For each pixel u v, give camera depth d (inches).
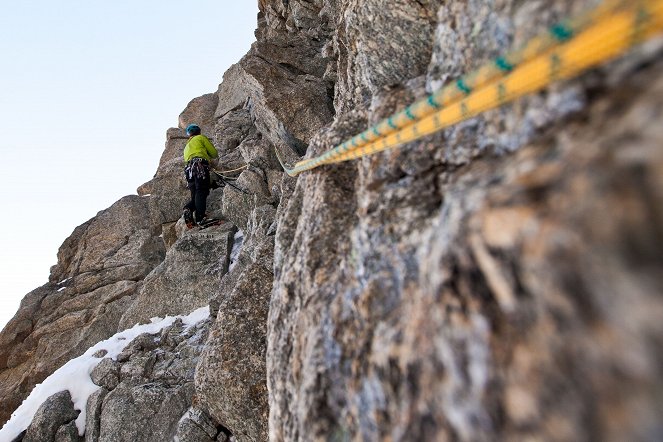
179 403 235.9
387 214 70.5
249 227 339.9
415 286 55.0
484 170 50.0
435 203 63.6
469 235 35.3
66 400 263.3
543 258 26.6
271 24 558.3
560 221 26.0
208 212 424.5
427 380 40.8
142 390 246.2
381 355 52.6
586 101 36.7
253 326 186.5
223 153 469.7
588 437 23.3
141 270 476.7
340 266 78.3
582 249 24.1
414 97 88.0
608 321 22.6
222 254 349.7
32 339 441.7
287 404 79.4
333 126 110.8
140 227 541.3
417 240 60.0
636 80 30.3
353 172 98.0
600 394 22.9
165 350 283.9
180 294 336.8
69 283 500.4
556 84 40.6
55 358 406.9
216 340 187.6
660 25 24.4
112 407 243.6
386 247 65.7
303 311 79.7
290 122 314.8
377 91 102.3
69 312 456.4
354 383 58.2
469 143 62.1
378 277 63.3
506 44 54.5
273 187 349.7
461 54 70.6
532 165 34.7
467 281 35.6
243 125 494.3
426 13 103.6
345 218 88.6
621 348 21.9
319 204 94.5
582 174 26.0
